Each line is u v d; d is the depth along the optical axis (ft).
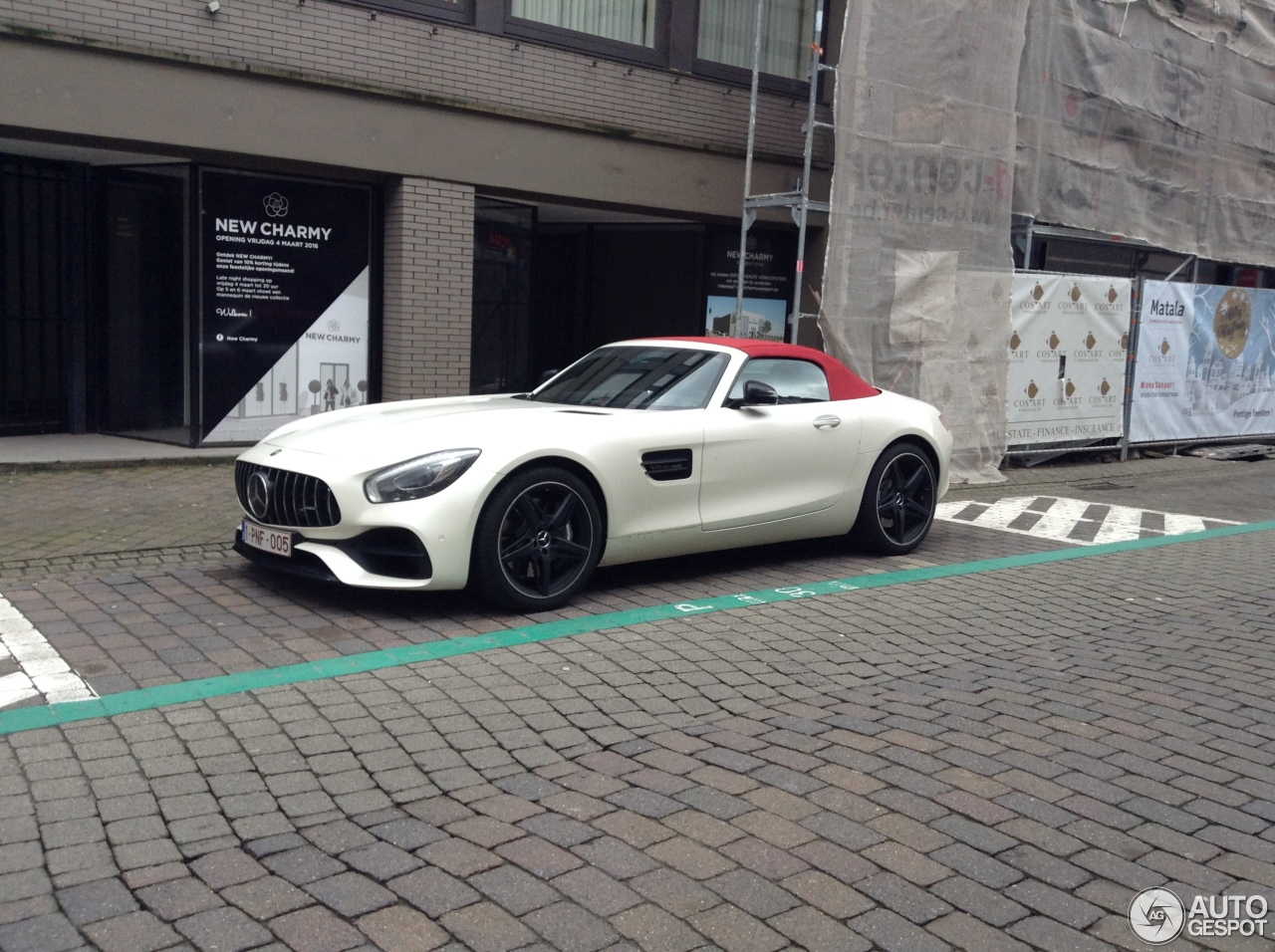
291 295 32.45
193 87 28.53
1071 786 12.29
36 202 31.68
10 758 11.98
